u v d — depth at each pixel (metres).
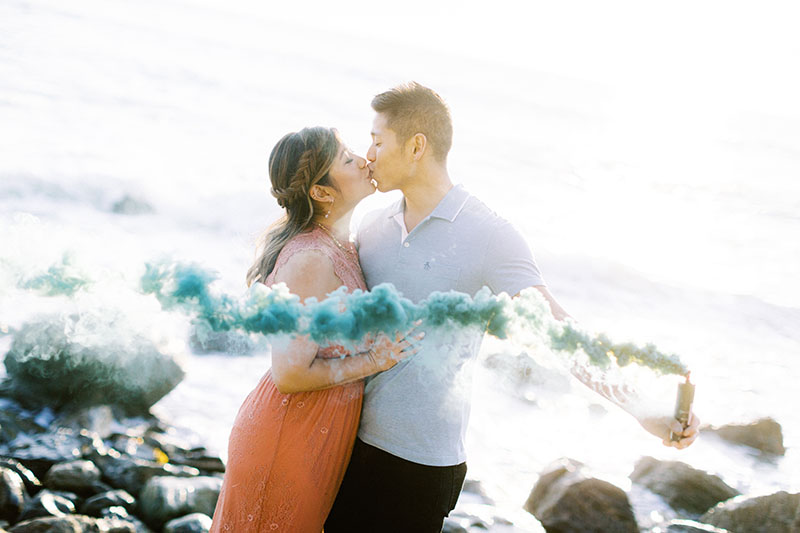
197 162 16.31
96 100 21.02
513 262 2.55
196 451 5.29
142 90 24.03
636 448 5.84
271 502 2.48
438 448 2.55
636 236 17.34
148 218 12.27
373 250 2.73
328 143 2.59
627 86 70.12
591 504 4.61
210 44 39.53
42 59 24.78
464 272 2.59
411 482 2.55
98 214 12.07
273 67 37.31
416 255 2.63
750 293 12.88
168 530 4.22
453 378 2.50
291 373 2.35
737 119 55.03
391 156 2.63
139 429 5.46
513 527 4.48
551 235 15.78
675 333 10.49
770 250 17.41
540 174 24.58
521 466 5.43
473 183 21.81
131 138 17.58
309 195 2.60
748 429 6.13
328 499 2.55
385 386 2.55
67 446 5.07
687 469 5.11
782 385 8.19
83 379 5.48
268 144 20.31
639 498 4.98
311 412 2.49
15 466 4.64
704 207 22.84
